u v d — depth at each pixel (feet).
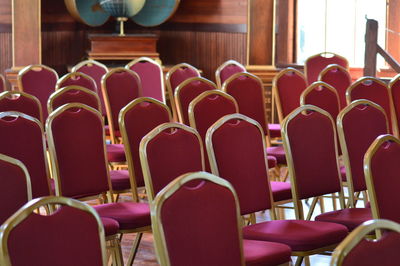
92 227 8.84
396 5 38.42
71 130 15.51
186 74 26.12
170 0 35.55
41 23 34.94
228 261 10.13
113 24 37.55
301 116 15.25
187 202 9.68
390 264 7.93
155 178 13.76
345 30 39.22
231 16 37.01
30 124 15.21
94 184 15.85
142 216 14.62
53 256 8.41
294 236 13.33
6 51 35.04
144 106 17.26
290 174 15.08
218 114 18.28
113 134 23.73
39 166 15.26
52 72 26.20
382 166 12.53
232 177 14.14
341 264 7.55
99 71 28.22
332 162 15.71
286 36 37.29
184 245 9.62
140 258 16.99
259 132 14.62
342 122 15.78
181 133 14.16
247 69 33.01
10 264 8.01
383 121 16.40
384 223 7.88
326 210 21.43
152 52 34.30
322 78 25.31
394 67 30.73
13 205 11.46
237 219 10.28
